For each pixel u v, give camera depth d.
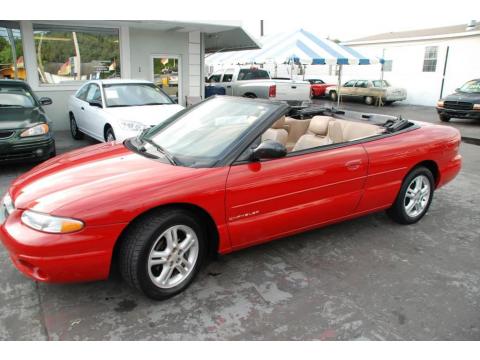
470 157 8.52
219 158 3.15
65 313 2.82
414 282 3.32
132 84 8.38
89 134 8.42
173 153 3.36
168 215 2.85
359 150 3.79
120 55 11.30
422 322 2.80
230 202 3.08
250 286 3.20
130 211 2.70
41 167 3.50
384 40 23.97
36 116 6.68
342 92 24.67
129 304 2.94
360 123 4.44
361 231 4.30
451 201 5.47
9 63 10.23
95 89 8.37
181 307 2.91
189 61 12.63
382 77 24.78
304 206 3.50
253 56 15.48
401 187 4.23
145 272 2.81
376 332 2.68
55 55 10.53
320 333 2.66
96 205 2.64
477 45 19.97
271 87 14.20
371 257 3.73
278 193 3.31
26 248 2.59
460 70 20.88
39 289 3.10
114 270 3.36
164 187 2.83
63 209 2.62
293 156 3.42
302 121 4.48
